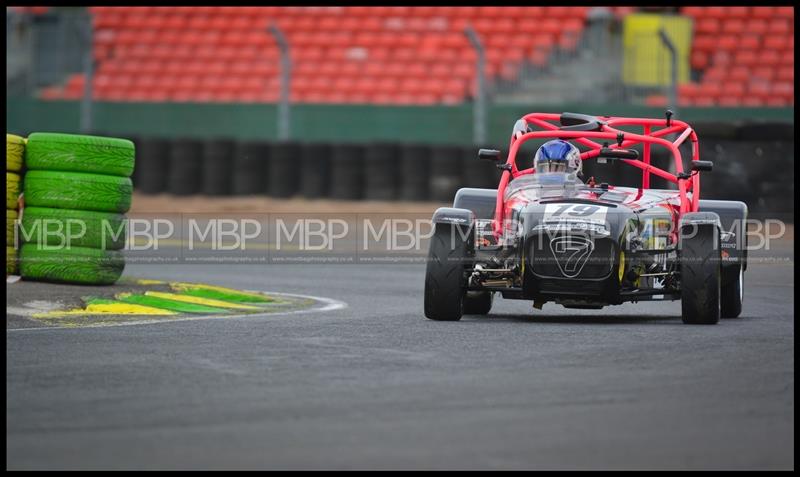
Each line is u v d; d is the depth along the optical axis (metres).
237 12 121.94
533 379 25.56
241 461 18.84
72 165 41.53
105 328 33.53
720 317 38.09
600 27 106.81
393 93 111.38
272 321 35.59
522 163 84.75
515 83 108.50
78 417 21.91
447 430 20.88
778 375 26.25
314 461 18.84
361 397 23.64
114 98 116.00
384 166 87.50
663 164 78.50
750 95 109.19
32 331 32.75
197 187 91.50
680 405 22.98
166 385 24.89
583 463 18.77
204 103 107.06
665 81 103.38
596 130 42.62
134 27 121.06
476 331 33.16
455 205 38.78
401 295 44.34
